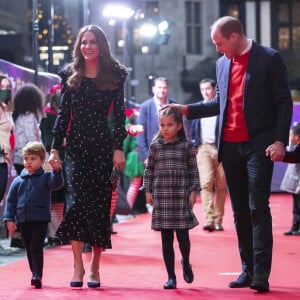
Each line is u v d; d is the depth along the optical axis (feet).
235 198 26.94
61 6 76.69
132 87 88.07
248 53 26.16
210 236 43.78
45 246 39.09
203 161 46.65
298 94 135.64
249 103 25.95
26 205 27.22
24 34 106.42
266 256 25.59
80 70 26.73
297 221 44.86
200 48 140.46
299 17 140.56
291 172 44.24
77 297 24.88
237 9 141.08
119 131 26.68
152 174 27.73
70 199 26.68
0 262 33.91
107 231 26.86
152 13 138.31
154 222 27.17
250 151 26.07
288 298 24.49
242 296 24.90
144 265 32.48
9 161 35.68
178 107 27.55
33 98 37.58
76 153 26.73
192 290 26.20
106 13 66.80
